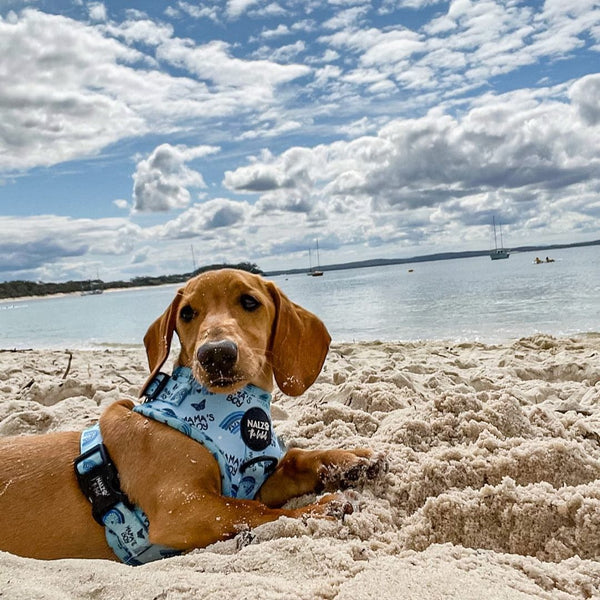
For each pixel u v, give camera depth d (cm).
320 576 30
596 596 27
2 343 267
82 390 90
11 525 38
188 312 44
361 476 43
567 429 52
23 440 42
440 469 42
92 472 39
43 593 27
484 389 85
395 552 35
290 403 80
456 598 25
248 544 35
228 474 40
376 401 66
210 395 42
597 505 33
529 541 34
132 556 38
